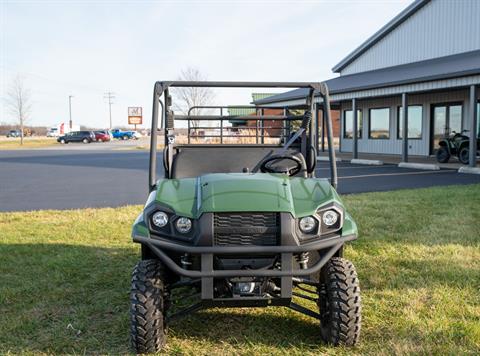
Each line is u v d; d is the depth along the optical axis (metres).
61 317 3.88
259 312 3.93
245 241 3.05
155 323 3.13
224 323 3.72
